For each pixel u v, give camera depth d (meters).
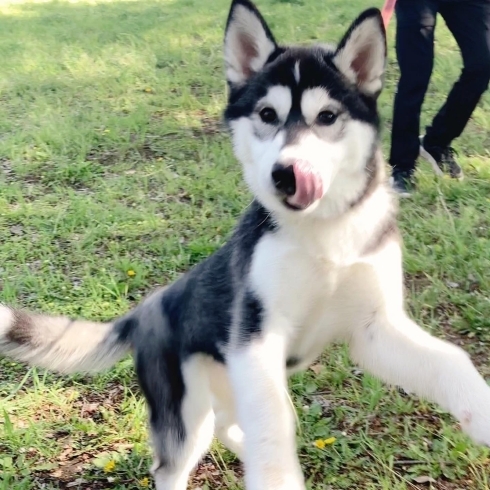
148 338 1.11
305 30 3.57
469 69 1.91
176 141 2.43
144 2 4.92
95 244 1.83
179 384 1.08
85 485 1.16
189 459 1.09
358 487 1.12
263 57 1.06
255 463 0.90
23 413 1.30
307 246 0.98
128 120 2.58
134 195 2.05
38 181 2.19
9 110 2.80
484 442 0.91
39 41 3.86
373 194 1.02
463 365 0.97
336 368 1.35
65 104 2.85
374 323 1.04
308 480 1.13
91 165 2.25
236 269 1.02
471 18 1.87
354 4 4.02
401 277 1.06
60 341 1.11
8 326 1.09
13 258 1.78
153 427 1.11
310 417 1.25
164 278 1.68
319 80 1.00
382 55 1.01
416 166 2.02
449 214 1.77
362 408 1.27
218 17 4.11
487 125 2.38
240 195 2.00
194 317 1.05
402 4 1.88
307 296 1.00
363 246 1.00
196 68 3.19
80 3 5.16
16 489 1.12
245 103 1.05
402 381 1.02
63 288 1.64
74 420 1.28
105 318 1.53
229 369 0.97
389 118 2.43
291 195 0.93
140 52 3.49
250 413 0.92
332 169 0.97
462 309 1.50
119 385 1.37
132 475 1.17
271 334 0.98
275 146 0.96
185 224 1.90
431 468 1.13
